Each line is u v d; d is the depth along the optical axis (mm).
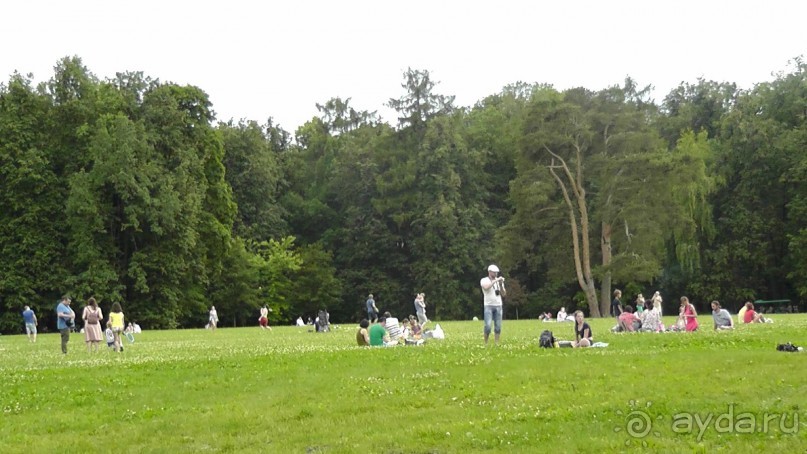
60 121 65375
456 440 10305
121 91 69125
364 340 26562
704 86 89000
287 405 13727
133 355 25797
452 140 85250
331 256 88562
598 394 12961
